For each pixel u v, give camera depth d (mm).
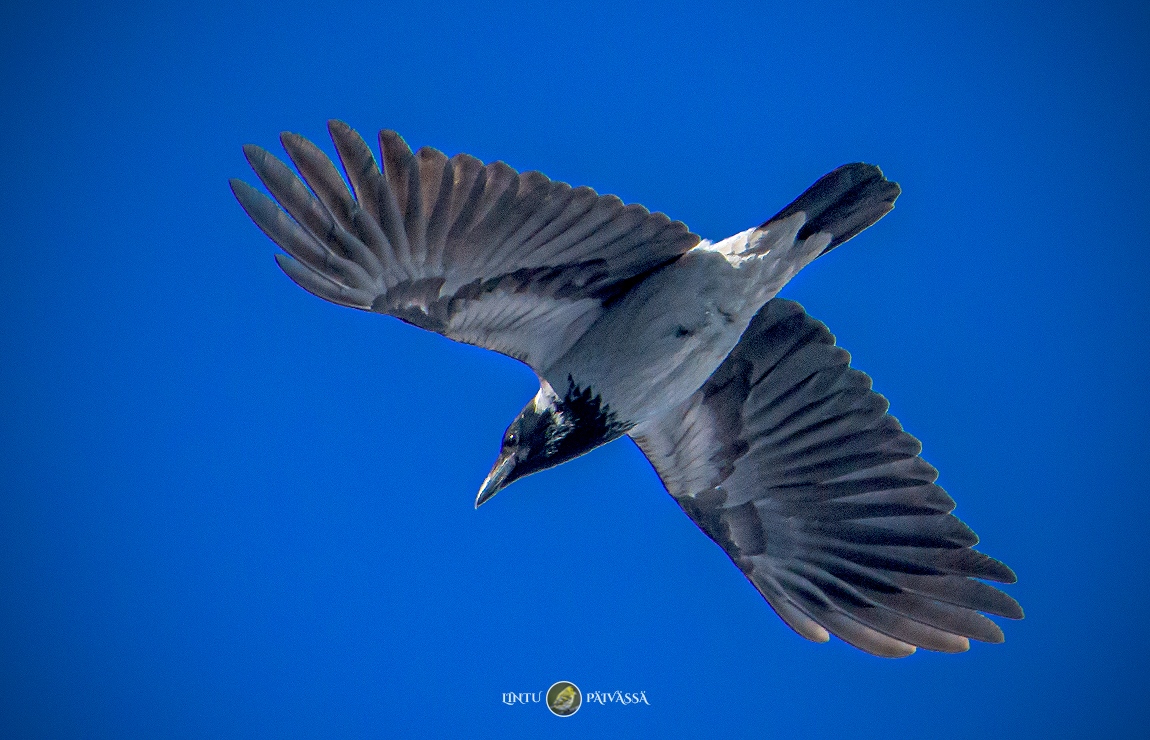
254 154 9406
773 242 11109
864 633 12859
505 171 9781
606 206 10133
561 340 11461
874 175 11148
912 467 12633
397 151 9500
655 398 11773
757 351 12625
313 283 9727
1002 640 12445
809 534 13227
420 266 10039
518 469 12023
